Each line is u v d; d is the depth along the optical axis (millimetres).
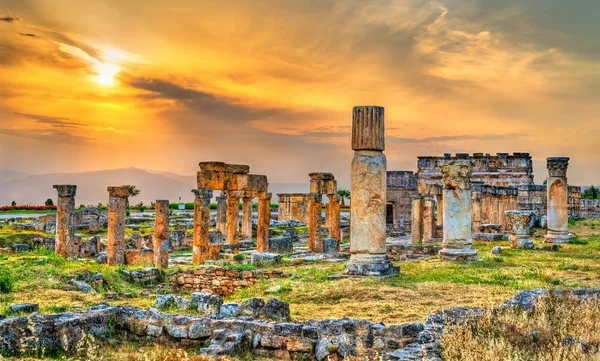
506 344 10352
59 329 11305
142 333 12344
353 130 22562
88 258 32375
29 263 22578
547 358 9711
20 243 34625
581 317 12008
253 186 34531
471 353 9844
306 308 15992
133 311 12734
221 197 47156
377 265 21641
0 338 10961
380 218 22109
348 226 57938
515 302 13375
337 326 11641
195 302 14805
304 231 53281
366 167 22141
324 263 28984
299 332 11406
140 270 24250
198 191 30781
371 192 22094
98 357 10914
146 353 10883
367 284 19391
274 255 29359
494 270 22922
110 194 28875
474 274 21688
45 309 14820
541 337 10828
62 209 29516
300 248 41812
